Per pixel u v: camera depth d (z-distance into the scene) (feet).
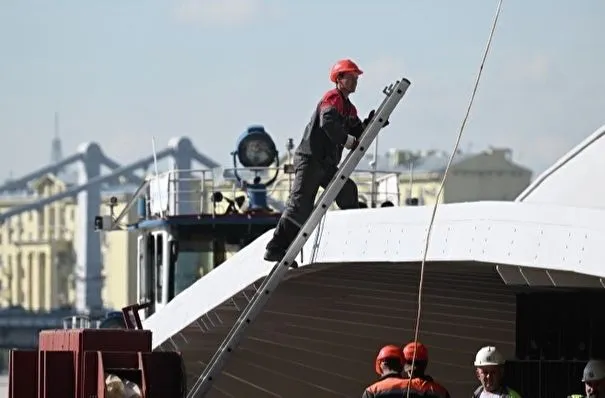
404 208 179.93
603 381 166.20
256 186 280.72
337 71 179.01
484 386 162.30
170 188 280.31
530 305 192.44
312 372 236.43
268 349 233.55
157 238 281.95
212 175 282.77
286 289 216.95
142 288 290.76
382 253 182.50
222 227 273.75
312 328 228.63
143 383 184.75
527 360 190.29
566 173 182.60
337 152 183.21
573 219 157.79
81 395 189.16
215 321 222.69
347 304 221.87
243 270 207.82
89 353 188.65
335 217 189.47
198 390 181.88
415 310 219.41
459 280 202.59
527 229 162.30
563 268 158.20
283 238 183.42
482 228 168.04
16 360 197.16
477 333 219.61
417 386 159.74
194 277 274.77
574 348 188.24
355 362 233.96
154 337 229.86
